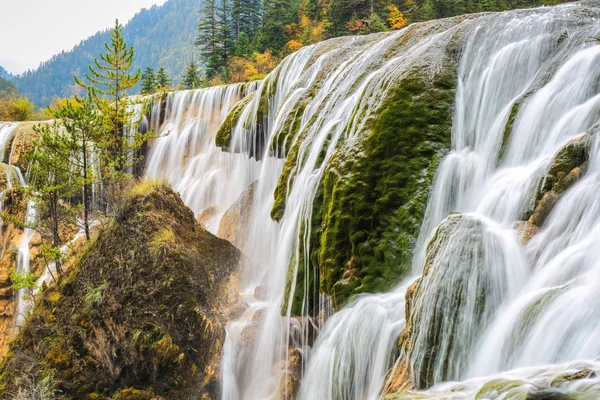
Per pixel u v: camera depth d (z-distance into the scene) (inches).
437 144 449.7
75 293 517.0
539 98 410.6
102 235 548.7
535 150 394.0
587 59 391.9
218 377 483.5
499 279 292.2
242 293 585.0
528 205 340.2
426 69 488.4
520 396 179.9
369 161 460.1
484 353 269.4
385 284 414.0
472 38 503.8
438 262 308.8
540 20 467.5
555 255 295.4
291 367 466.3
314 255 487.8
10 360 516.4
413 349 302.8
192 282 503.5
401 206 433.7
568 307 238.4
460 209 412.5
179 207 574.6
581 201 301.1
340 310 425.4
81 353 472.7
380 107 481.4
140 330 467.8
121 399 447.2
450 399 211.8
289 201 559.5
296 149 589.9
